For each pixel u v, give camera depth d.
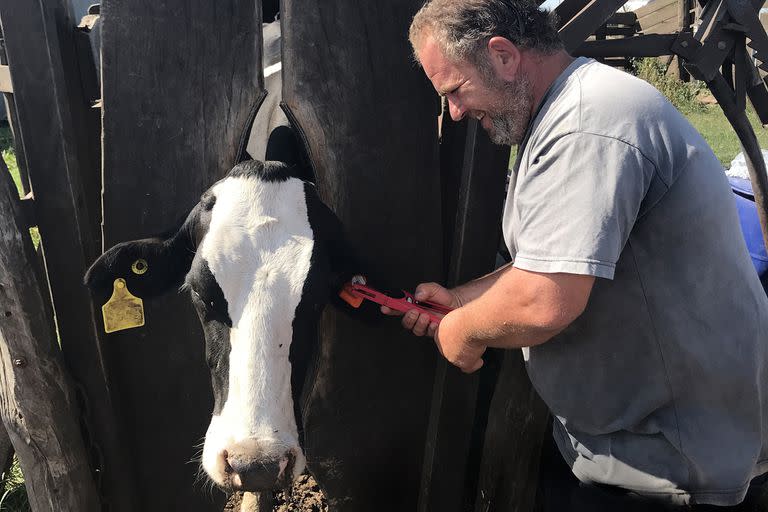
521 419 2.66
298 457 1.89
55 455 2.34
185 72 2.26
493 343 1.76
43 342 2.28
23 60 2.13
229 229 1.97
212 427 1.93
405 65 2.43
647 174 1.55
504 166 2.48
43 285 2.36
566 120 1.56
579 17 2.36
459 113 1.76
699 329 1.74
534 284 1.57
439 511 2.85
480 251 2.58
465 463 2.81
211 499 2.69
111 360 2.45
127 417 2.53
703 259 1.69
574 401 1.92
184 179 2.34
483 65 1.63
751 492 2.13
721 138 8.53
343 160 2.45
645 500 1.95
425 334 2.23
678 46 2.64
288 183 2.06
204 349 2.52
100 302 2.36
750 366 1.79
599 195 1.51
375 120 2.45
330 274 2.09
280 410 1.88
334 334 2.60
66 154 2.22
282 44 2.32
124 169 2.29
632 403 1.84
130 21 2.18
